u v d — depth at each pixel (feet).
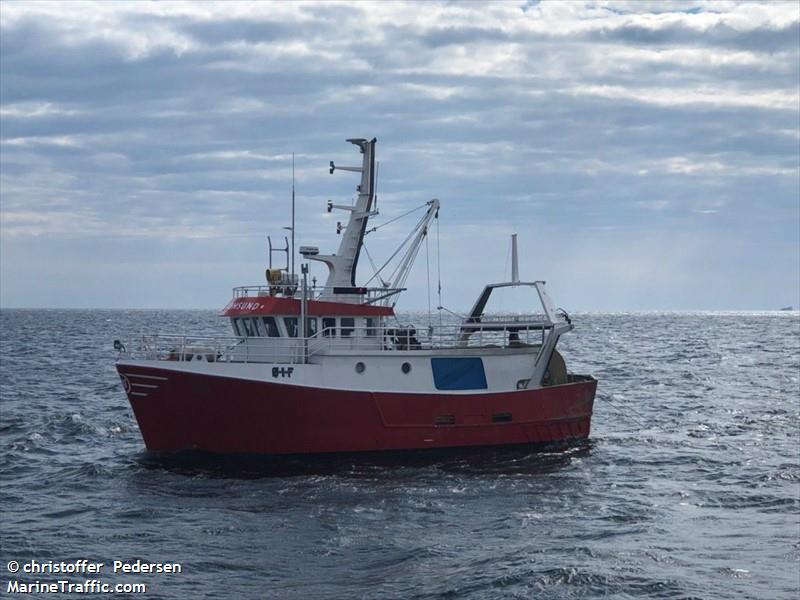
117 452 109.09
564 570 62.13
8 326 556.10
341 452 99.19
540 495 85.76
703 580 61.41
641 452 108.06
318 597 58.95
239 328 106.93
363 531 73.15
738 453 107.96
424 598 58.70
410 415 100.58
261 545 69.51
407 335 106.01
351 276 109.29
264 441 98.22
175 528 74.23
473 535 72.33
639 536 71.82
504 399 104.47
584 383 110.32
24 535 72.23
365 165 109.40
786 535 72.23
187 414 98.32
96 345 345.51
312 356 100.48
